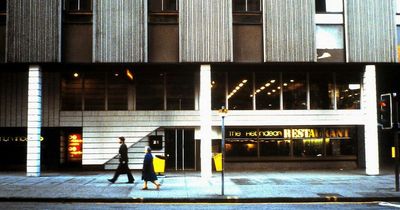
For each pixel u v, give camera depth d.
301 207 14.17
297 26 22.89
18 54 22.19
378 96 29.14
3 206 14.06
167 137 26.48
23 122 26.33
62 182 19.80
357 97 26.83
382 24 23.48
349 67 24.78
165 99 26.52
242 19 23.03
